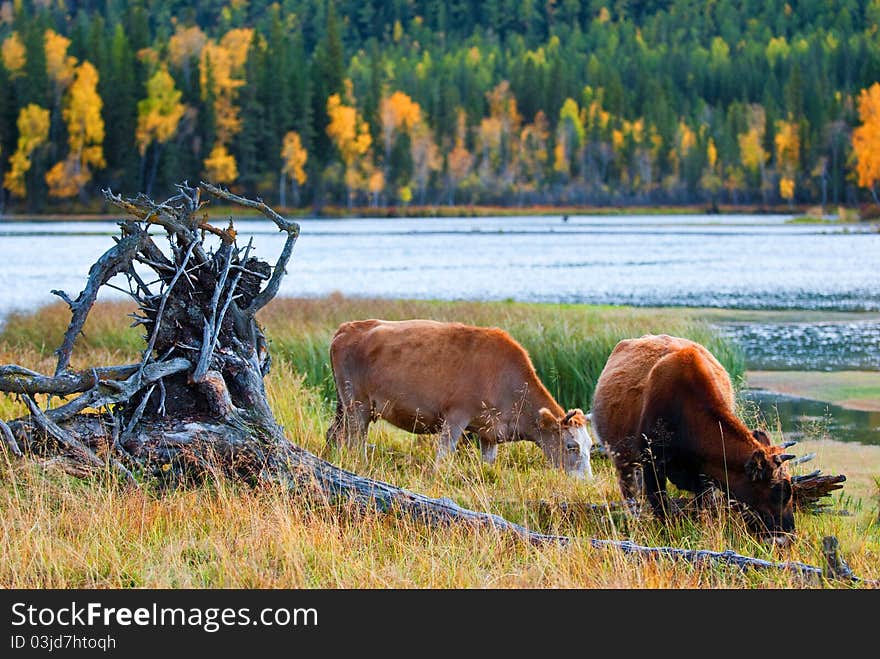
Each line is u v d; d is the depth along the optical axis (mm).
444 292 75500
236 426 20719
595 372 37719
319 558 16875
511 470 24422
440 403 24734
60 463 19703
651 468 19844
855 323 58594
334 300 54625
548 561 16859
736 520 18688
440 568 16625
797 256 115812
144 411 21203
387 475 22891
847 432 32031
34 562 16344
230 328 22172
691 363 19547
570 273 92750
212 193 22531
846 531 19922
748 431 18891
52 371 30266
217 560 16703
